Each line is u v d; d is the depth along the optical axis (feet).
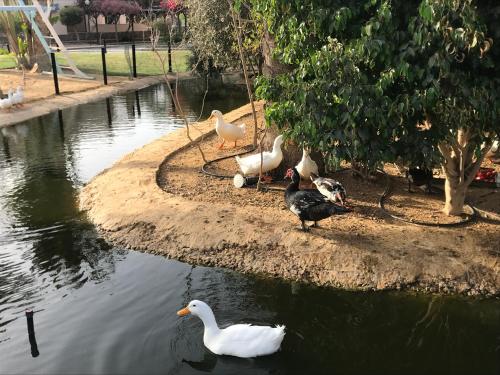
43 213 34.68
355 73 22.38
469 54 20.68
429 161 23.49
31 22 90.43
